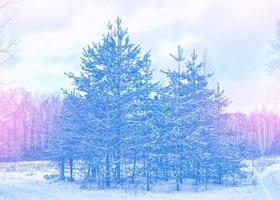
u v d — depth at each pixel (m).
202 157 39.16
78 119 43.84
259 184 35.41
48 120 108.06
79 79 41.31
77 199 27.95
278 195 24.94
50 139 51.88
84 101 42.06
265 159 88.94
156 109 40.97
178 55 40.94
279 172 48.88
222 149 42.62
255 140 124.88
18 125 104.81
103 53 41.12
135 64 42.06
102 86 40.78
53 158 48.94
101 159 39.41
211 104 43.28
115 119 39.81
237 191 31.58
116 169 40.66
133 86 41.34
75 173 51.53
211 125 42.66
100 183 41.97
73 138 45.22
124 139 39.06
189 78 41.41
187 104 40.38
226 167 42.91
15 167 71.25
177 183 37.81
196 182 41.38
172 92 40.22
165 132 39.62
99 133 39.78
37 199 27.16
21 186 38.31
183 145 38.91
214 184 42.72
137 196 30.64
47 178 49.19
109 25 41.69
